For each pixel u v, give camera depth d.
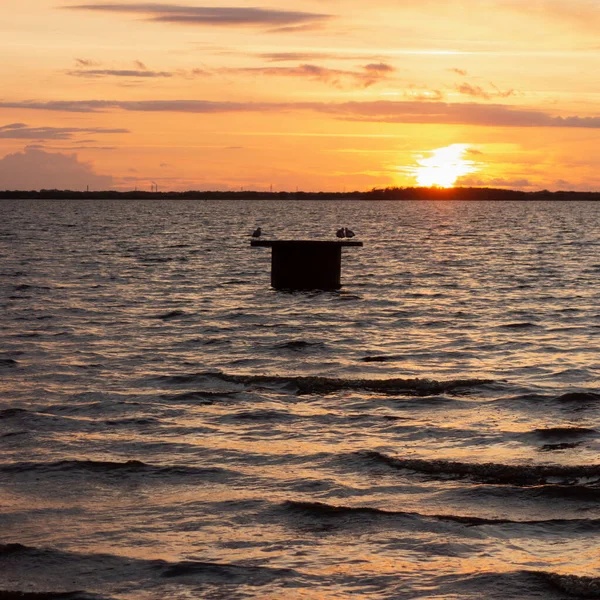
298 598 7.56
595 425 13.47
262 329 24.02
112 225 117.62
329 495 10.20
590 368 18.45
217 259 53.59
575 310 28.77
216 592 7.68
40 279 37.91
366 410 14.40
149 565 8.20
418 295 33.25
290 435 12.80
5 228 99.31
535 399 15.23
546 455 11.87
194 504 9.86
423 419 13.81
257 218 169.25
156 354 19.91
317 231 106.88
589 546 8.72
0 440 12.35
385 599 7.55
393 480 10.77
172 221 141.00
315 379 16.59
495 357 19.95
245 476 10.87
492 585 7.80
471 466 11.19
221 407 14.52
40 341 21.41
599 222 145.25
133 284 36.91
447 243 76.31
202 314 27.06
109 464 11.23
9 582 7.87
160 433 12.85
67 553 8.45
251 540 8.83
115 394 15.45
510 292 34.78
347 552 8.55
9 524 9.22
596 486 10.55
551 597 7.61
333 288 33.88
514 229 112.31
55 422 13.38
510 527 9.21
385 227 120.50
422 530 9.12
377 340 22.36
